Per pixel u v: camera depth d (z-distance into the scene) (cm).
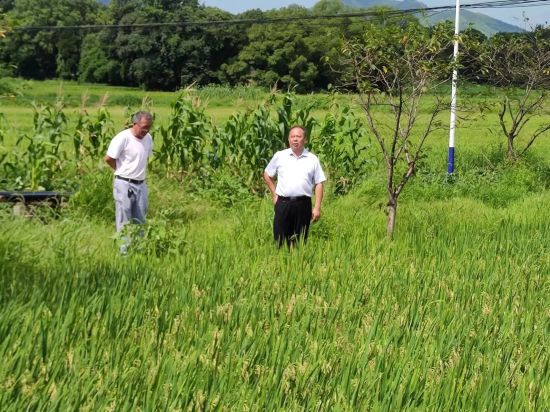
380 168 1833
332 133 1839
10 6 11700
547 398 528
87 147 1703
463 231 1197
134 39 9925
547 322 712
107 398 457
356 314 695
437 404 503
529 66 2188
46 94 7494
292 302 694
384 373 532
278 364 542
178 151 1748
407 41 1229
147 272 791
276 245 1020
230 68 9450
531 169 2078
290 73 8969
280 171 1031
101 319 612
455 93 1783
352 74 1291
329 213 1280
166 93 8388
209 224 1259
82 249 921
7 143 2416
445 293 783
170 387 485
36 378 490
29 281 727
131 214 1109
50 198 1350
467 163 2234
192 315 649
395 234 1180
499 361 585
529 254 1046
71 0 11688
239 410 466
